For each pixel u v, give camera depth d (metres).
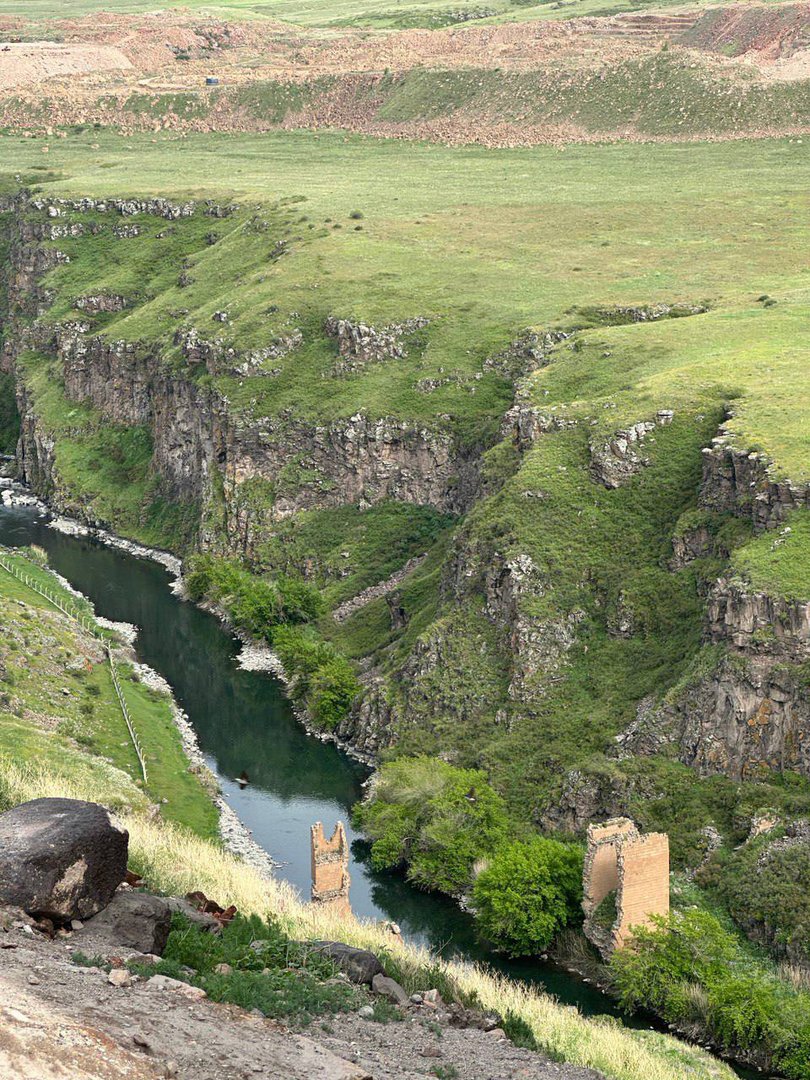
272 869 100.56
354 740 128.25
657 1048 66.94
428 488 171.25
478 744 117.06
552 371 154.88
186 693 140.50
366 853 107.88
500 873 93.31
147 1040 36.31
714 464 122.56
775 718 101.19
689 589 119.06
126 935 45.28
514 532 128.25
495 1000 60.03
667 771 103.69
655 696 112.00
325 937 60.41
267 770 122.56
